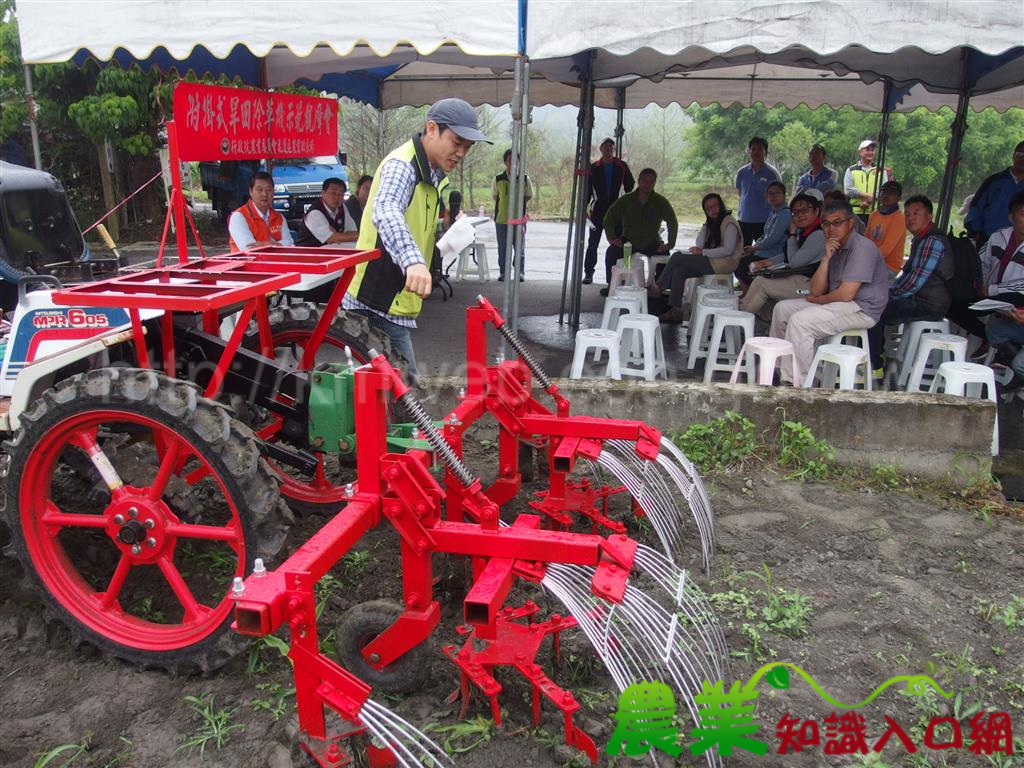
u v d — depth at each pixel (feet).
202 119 11.72
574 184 26.76
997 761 8.05
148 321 11.19
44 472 9.37
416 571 8.34
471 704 8.66
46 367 9.54
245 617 6.64
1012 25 13.98
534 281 37.83
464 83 38.06
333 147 17.11
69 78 44.86
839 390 15.87
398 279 13.14
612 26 15.02
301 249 12.30
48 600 9.54
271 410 10.78
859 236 18.69
